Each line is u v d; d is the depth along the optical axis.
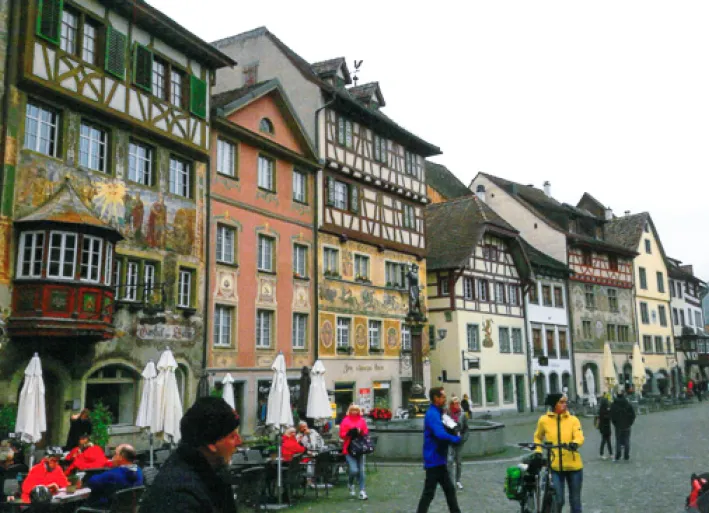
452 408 12.77
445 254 36.03
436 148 34.94
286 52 29.16
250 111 24.41
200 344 21.03
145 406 13.97
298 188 26.77
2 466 10.36
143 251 19.11
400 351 31.36
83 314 15.83
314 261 26.70
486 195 48.91
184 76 21.39
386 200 31.75
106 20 18.42
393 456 17.41
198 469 2.60
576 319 45.25
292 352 25.12
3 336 15.05
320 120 28.02
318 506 11.21
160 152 20.06
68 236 15.90
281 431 15.02
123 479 7.96
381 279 30.77
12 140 15.72
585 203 58.59
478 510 10.48
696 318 65.38
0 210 15.30
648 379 52.53
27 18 16.14
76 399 16.67
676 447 19.08
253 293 23.56
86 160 17.77
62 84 16.88
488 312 37.09
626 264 52.19
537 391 40.41
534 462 8.56
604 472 14.38
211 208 22.03
